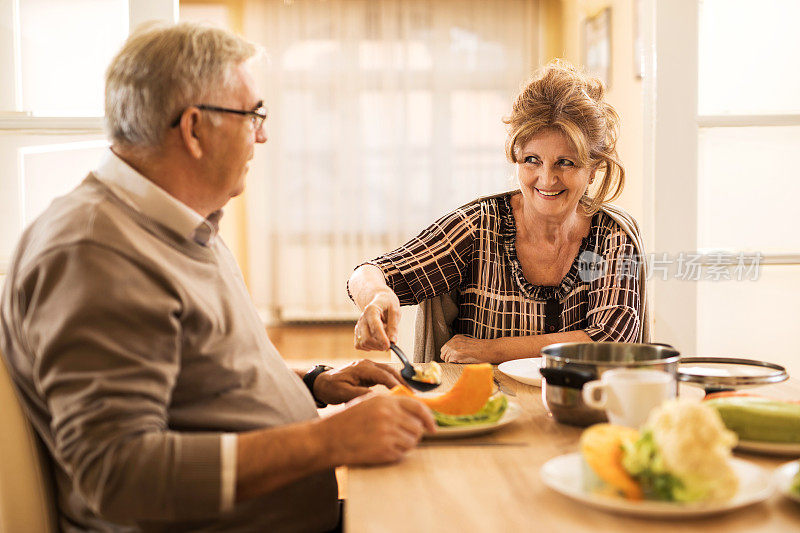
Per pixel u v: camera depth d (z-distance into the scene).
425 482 0.88
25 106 1.98
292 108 6.36
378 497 0.83
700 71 2.11
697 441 0.73
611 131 1.76
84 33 1.98
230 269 1.23
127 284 0.93
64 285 0.91
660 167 2.09
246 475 0.89
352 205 6.47
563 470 0.86
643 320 1.79
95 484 0.87
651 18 2.09
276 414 1.11
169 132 1.06
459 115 6.47
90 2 1.98
